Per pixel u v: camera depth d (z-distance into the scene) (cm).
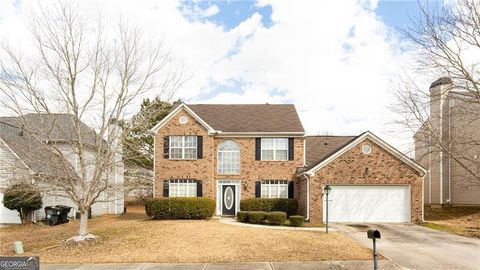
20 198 2467
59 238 2081
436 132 2578
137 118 2008
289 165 3044
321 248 1728
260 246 1744
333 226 2467
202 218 2783
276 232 2105
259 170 3052
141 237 1958
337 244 1823
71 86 1811
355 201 2672
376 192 2673
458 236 2120
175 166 2983
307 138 3578
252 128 3088
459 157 2394
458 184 3134
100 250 1719
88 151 2397
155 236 1975
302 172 2794
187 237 1934
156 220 2728
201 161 2978
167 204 2759
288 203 2909
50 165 1841
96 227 2405
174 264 1480
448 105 2827
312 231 2192
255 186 3041
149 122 2317
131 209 4272
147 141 3438
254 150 3064
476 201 3050
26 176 2061
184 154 2997
